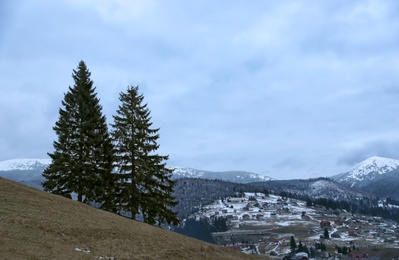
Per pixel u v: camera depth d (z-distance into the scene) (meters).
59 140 38.81
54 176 38.56
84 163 38.56
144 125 39.59
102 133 40.41
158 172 39.72
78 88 40.97
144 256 19.28
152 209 39.34
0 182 26.77
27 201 23.89
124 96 40.47
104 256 17.48
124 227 24.84
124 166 38.31
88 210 27.92
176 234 29.48
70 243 18.17
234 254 29.02
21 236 16.95
